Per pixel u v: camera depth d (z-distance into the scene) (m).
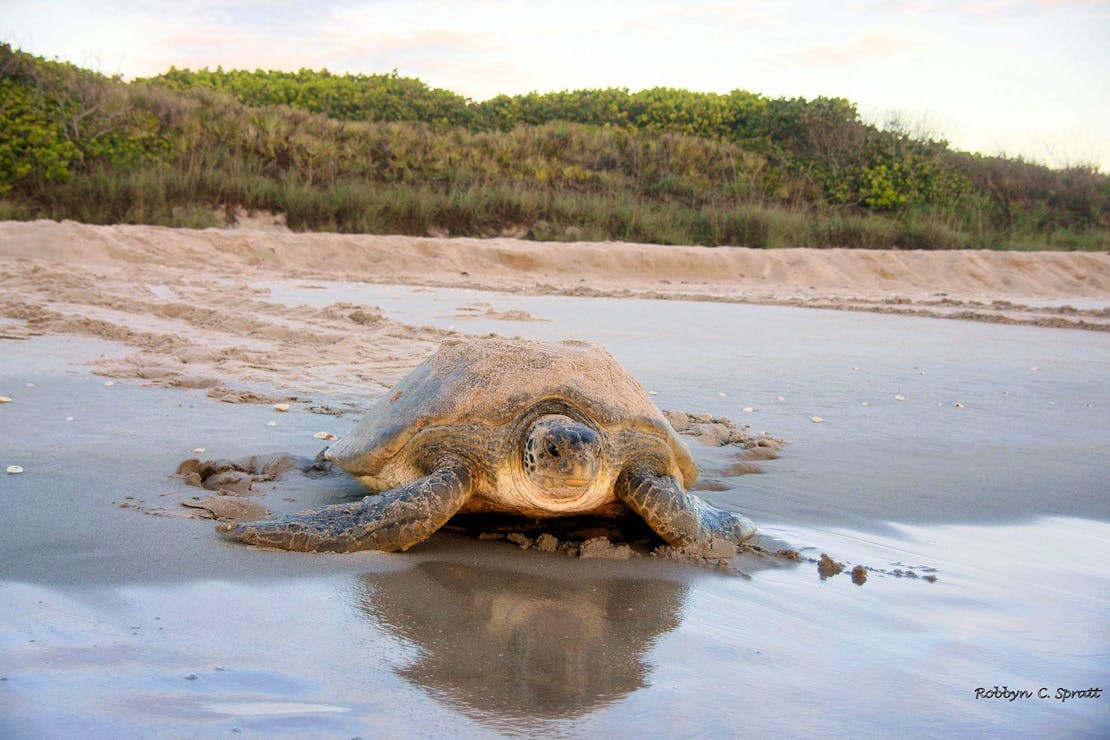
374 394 7.26
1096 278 21.70
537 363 4.37
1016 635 3.18
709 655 2.92
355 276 16.16
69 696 2.34
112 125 22.48
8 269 12.94
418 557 3.76
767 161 31.64
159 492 4.36
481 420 4.14
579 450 3.82
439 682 2.61
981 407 7.77
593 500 4.14
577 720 2.43
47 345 8.45
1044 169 33.97
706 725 2.45
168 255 15.91
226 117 24.97
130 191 20.20
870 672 2.85
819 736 2.43
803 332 12.22
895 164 30.52
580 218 24.03
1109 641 3.15
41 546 3.49
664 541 4.10
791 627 3.20
